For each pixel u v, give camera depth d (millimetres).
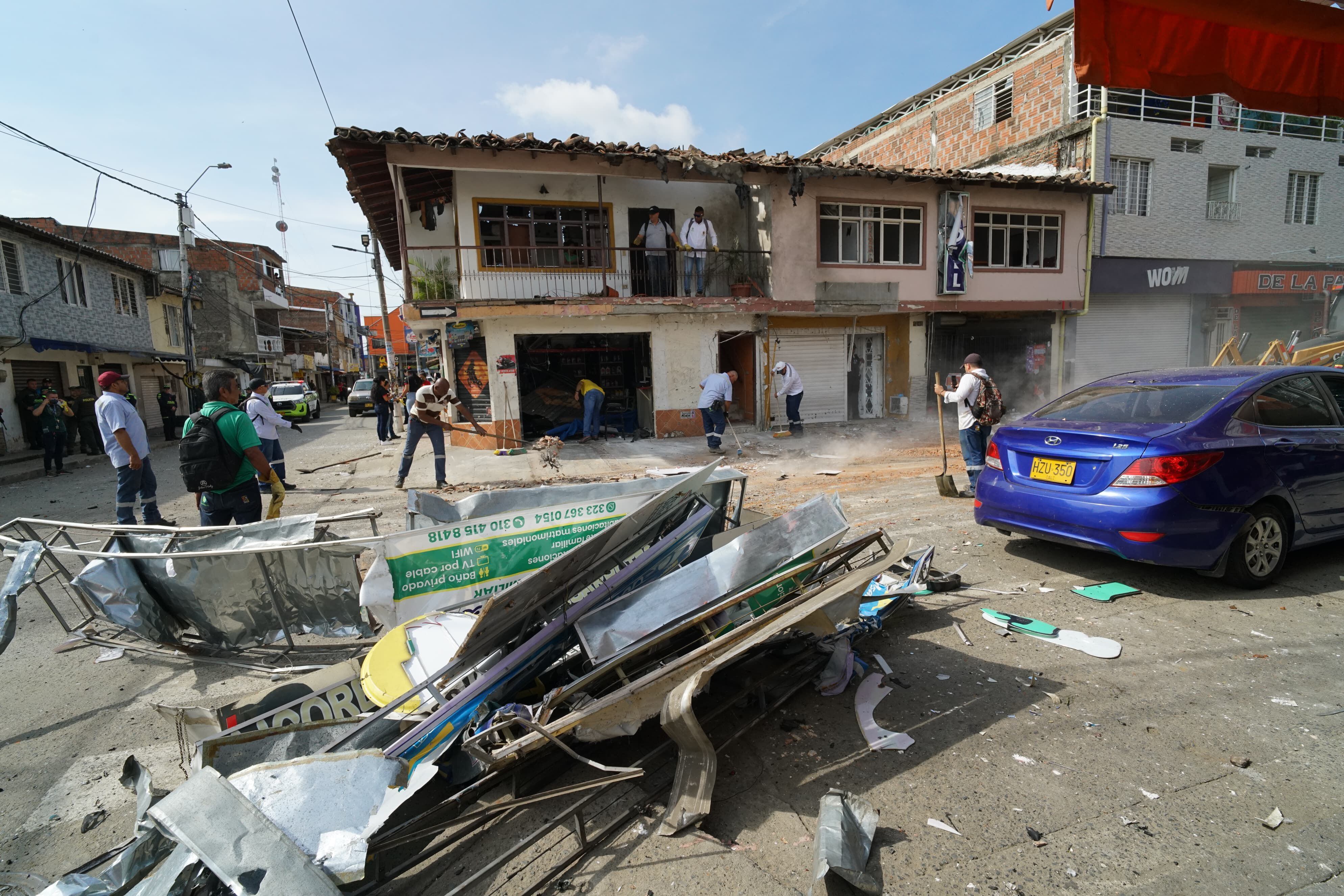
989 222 16672
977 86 20312
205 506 4770
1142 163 17984
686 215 15062
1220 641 3604
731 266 15461
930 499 7336
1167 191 18250
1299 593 4246
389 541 3271
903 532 5984
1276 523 4277
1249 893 1962
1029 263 17172
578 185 14148
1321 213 19938
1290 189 19672
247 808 1844
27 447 17016
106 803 2682
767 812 2398
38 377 17891
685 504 3666
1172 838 2193
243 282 36375
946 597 4395
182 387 26516
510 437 13672
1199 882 2004
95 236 29188
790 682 3236
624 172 13125
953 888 2012
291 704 2742
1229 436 4125
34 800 2721
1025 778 2533
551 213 14109
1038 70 18312
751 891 2031
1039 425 4793
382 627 3994
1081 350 18422
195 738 2695
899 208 15766
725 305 14297
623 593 3248
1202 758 2619
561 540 3615
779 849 2205
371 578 3246
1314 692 3072
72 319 18906
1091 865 2086
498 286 13719
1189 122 18109
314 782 1980
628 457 11875
